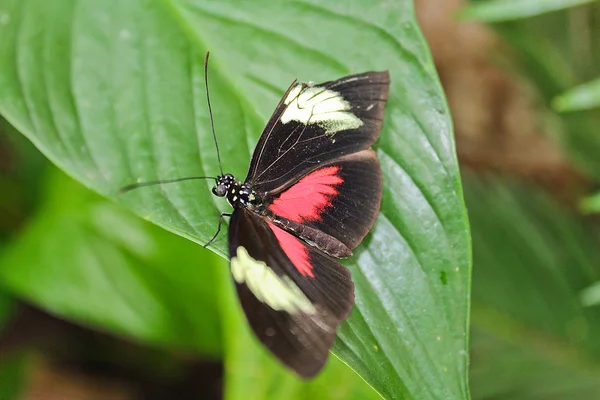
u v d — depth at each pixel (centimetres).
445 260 47
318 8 49
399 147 48
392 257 47
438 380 46
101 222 55
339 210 47
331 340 44
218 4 50
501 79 70
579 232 55
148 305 54
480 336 53
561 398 52
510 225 55
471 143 71
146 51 49
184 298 54
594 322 54
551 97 58
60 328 60
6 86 48
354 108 47
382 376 46
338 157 47
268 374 50
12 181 59
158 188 48
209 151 48
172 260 55
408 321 47
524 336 53
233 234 45
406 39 48
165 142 48
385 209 47
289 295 45
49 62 49
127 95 49
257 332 44
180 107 49
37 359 60
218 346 54
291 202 47
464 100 72
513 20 57
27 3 50
